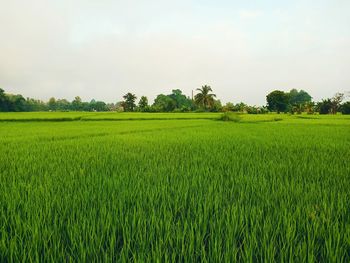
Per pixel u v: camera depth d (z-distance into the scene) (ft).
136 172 14.14
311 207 8.73
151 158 19.33
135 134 42.80
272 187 10.83
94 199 9.57
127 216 7.61
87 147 25.80
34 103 430.20
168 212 8.12
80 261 5.76
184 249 6.18
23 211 8.49
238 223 7.64
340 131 49.49
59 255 5.94
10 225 7.32
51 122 95.61
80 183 11.97
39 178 13.00
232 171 14.57
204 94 243.81
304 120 109.60
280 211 8.18
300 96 402.31
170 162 17.42
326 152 21.93
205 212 8.08
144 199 9.43
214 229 7.20
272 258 5.74
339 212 8.29
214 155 20.47
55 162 17.43
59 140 32.94
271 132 46.88
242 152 21.97
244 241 6.34
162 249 6.30
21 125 74.69
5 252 6.12
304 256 5.89
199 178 12.29
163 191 10.20
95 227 7.36
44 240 6.38
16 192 10.25
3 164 16.97
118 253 6.23
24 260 5.72
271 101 279.69
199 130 53.11
